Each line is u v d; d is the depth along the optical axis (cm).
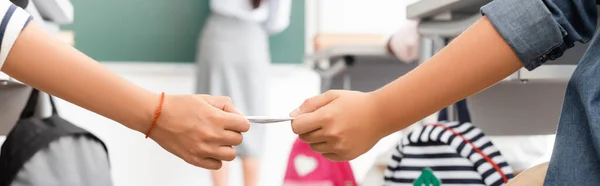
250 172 352
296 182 180
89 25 381
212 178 355
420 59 183
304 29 402
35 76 104
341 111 108
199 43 354
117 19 383
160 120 111
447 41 146
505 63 98
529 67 98
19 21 102
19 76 104
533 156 183
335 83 302
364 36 392
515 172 165
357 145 108
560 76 135
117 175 379
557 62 140
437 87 101
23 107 153
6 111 152
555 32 96
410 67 297
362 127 107
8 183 134
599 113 90
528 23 96
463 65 99
